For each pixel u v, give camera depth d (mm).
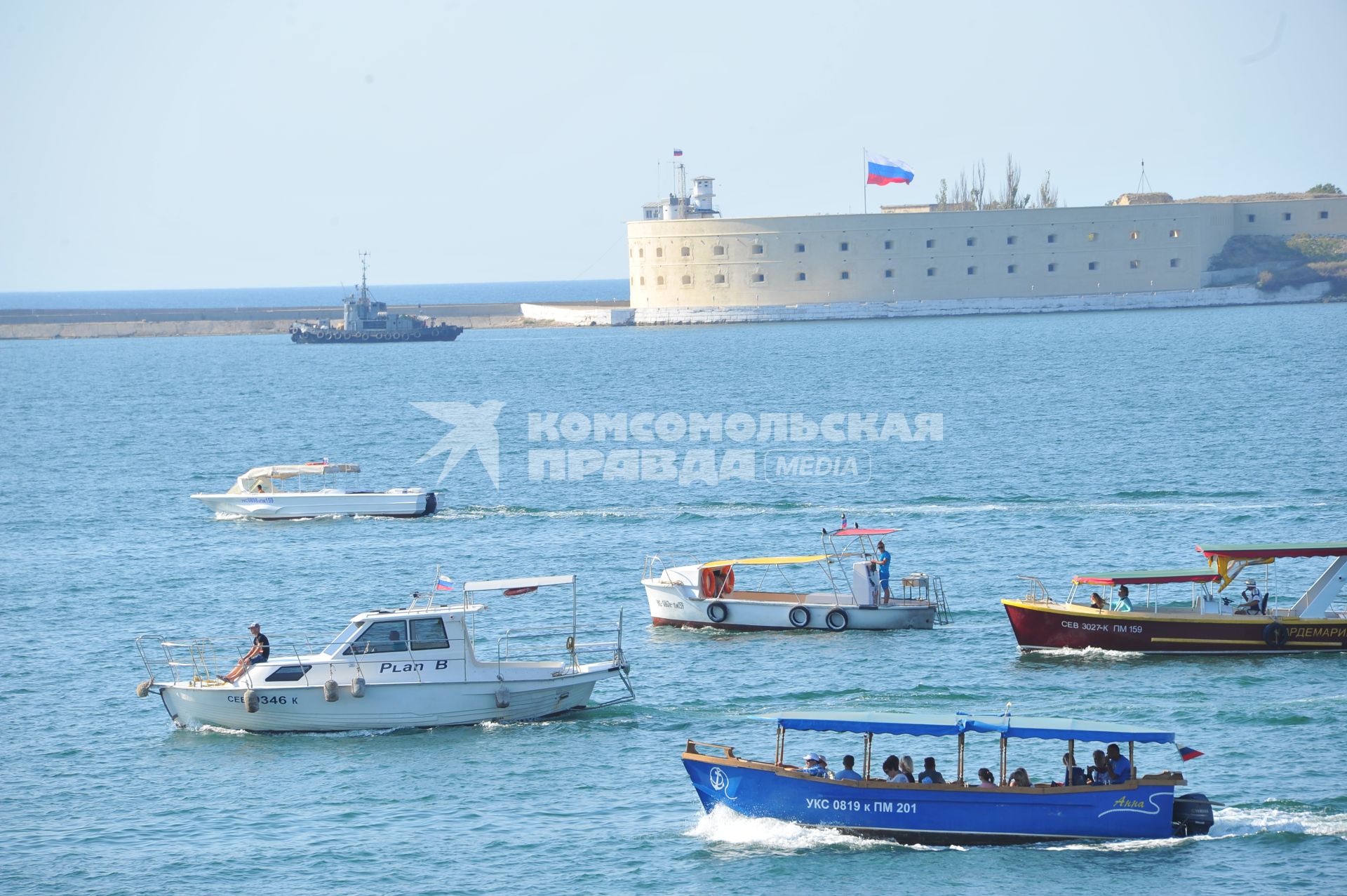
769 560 160125
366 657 121000
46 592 183125
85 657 149750
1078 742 115812
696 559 195625
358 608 169125
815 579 184875
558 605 169500
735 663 141000
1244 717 119812
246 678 121875
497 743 118375
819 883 91812
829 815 98812
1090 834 96875
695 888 91562
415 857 96688
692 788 108062
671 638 152500
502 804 105500
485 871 94625
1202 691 127875
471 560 197875
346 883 93250
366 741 119500
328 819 103375
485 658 143125
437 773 111625
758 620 155375
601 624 159625
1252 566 180000
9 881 94125
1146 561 183750
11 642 156500
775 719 99750
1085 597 166500
